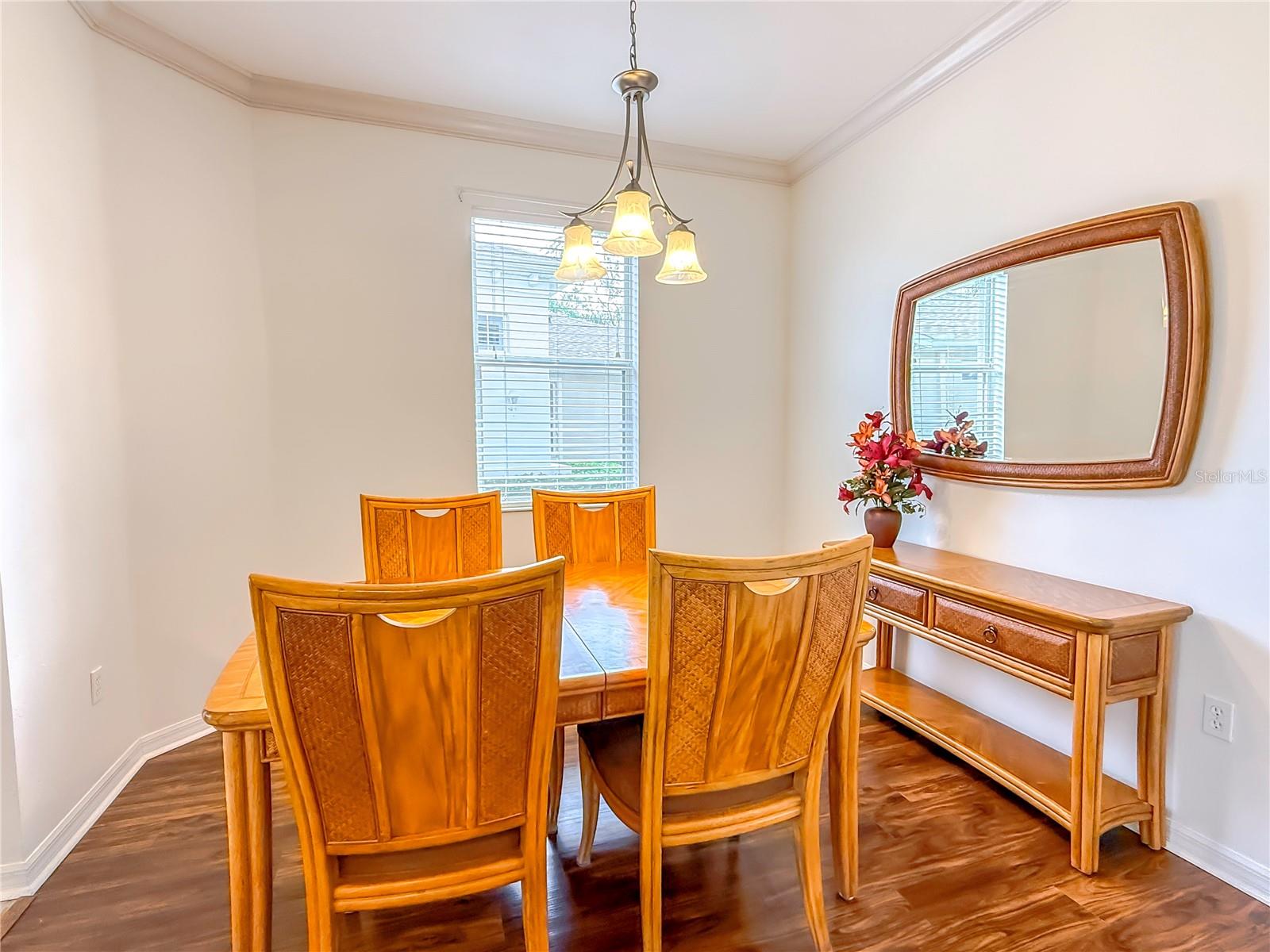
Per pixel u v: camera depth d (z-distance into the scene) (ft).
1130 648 5.42
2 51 5.41
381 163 8.92
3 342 5.39
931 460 8.16
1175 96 5.59
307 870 3.52
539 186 9.73
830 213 10.21
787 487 11.63
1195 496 5.57
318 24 7.05
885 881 5.37
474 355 9.62
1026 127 6.96
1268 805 5.14
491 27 7.11
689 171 10.59
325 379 8.84
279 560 8.77
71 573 6.19
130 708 7.15
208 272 7.88
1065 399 6.57
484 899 5.23
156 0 6.62
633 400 10.63
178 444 7.63
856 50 7.57
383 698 3.26
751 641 3.86
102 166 6.77
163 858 5.66
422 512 6.95
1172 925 4.88
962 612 6.49
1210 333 5.42
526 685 3.50
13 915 5.00
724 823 4.29
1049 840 5.91
